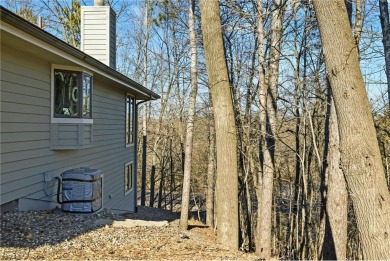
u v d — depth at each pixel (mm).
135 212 14805
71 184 7332
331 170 7988
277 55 9922
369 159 3711
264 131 10281
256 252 10547
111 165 11734
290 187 15102
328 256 8742
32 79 6758
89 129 8273
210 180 16797
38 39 5723
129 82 11406
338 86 3830
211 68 7320
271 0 10148
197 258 5211
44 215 6438
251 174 14828
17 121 6281
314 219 14875
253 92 12789
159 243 5812
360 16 8023
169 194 21688
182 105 21625
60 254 4559
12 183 6141
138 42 26016
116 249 5109
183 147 20797
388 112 11453
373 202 3676
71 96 7770
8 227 5340
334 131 7949
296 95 9953
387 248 3609
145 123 20719
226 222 7164
